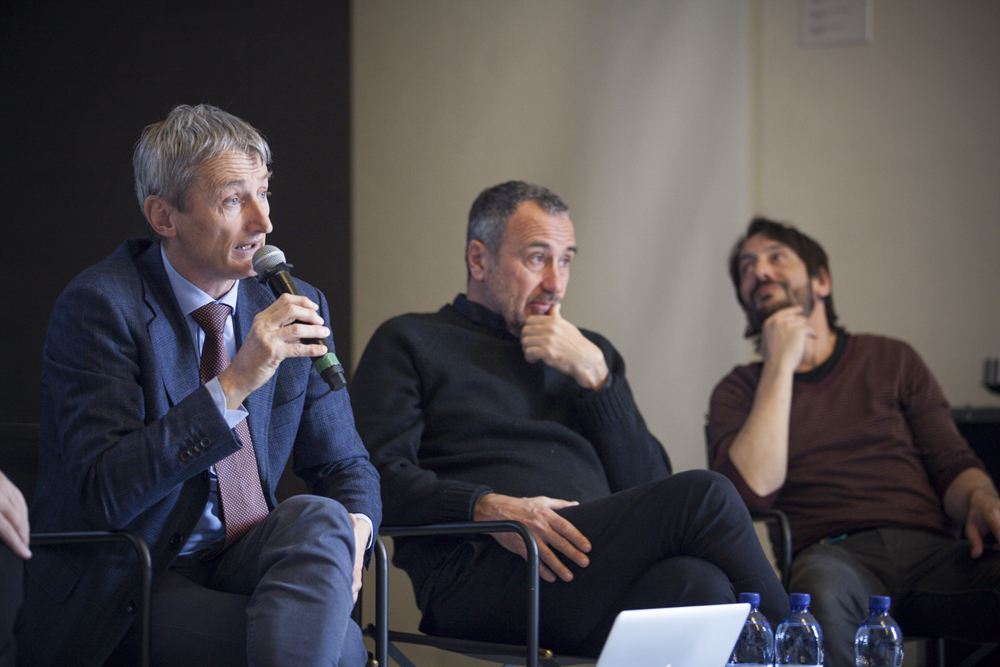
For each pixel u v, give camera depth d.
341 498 2.86
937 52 6.71
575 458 3.61
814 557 3.79
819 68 6.92
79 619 2.43
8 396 4.29
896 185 6.73
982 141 6.61
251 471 2.70
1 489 2.22
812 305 4.69
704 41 6.62
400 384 3.56
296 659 2.19
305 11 4.67
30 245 4.37
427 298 5.12
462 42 5.34
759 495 4.11
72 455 2.40
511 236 3.85
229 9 4.56
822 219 6.84
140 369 2.57
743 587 2.90
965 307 6.57
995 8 6.62
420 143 5.09
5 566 2.19
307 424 2.94
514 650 2.98
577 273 5.50
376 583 2.94
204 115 2.68
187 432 2.38
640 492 3.04
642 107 6.13
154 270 2.71
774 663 2.88
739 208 6.79
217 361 2.71
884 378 4.45
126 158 4.38
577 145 5.74
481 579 3.20
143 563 2.36
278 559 2.35
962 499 4.07
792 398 4.46
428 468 3.50
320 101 4.68
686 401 6.08
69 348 2.51
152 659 2.41
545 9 5.70
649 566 3.00
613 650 2.40
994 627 3.64
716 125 6.65
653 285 5.98
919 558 3.90
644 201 6.04
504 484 3.44
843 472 4.25
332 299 4.62
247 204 2.67
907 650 5.95
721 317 6.49
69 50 4.46
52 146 4.41
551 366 3.67
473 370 3.66
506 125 5.49
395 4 5.03
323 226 4.62
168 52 4.47
